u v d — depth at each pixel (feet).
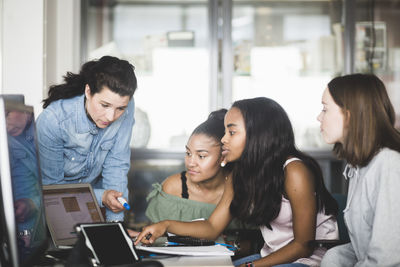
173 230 4.99
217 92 9.53
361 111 4.29
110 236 3.67
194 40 9.68
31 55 7.91
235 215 5.46
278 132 5.27
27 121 3.33
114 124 6.13
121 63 5.44
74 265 3.17
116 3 9.68
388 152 4.16
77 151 5.93
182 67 9.65
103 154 6.21
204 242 4.66
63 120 5.67
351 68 9.65
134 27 9.70
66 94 5.75
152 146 9.53
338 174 9.46
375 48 9.77
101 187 6.76
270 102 5.40
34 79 7.92
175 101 9.61
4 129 2.72
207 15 9.66
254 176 5.26
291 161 5.12
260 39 9.70
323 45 9.72
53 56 8.72
